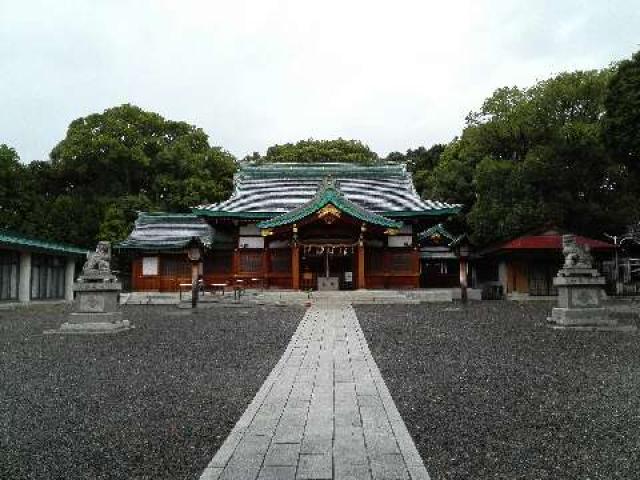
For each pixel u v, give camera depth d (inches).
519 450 241.4
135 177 2218.3
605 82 1536.7
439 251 1820.9
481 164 1660.9
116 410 312.0
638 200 1547.7
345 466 221.6
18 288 1348.4
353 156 2775.6
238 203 1593.3
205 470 218.4
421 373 408.8
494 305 1167.0
